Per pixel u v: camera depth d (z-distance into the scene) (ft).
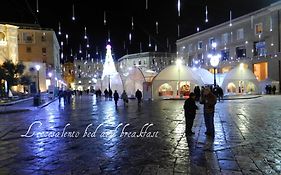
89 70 350.64
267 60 169.48
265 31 171.73
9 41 173.88
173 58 287.28
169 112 61.52
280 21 162.40
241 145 27.84
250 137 31.83
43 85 185.06
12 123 49.26
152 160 23.06
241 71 139.95
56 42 253.85
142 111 65.26
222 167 20.83
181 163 22.00
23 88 171.42
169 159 23.22
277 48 164.14
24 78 144.77
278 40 163.84
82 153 25.81
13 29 176.86
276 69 163.84
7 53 172.76
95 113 63.16
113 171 20.53
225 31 203.41
